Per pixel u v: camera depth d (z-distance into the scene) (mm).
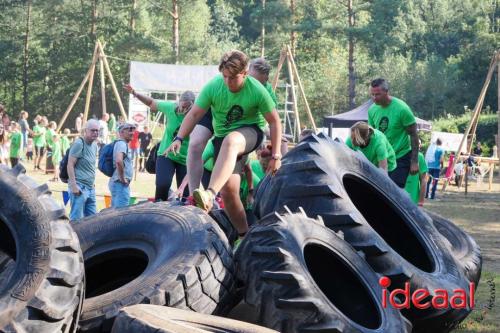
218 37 101688
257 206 7289
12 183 4965
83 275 4945
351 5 64812
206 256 5785
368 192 8047
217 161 6719
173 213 6574
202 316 5230
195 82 35344
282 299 5504
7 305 4500
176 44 66812
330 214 6758
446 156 38656
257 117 6988
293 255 5754
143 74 34875
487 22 98312
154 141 41188
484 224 18188
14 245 5035
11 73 75188
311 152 7195
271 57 70438
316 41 80062
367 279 6324
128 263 6805
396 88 80250
